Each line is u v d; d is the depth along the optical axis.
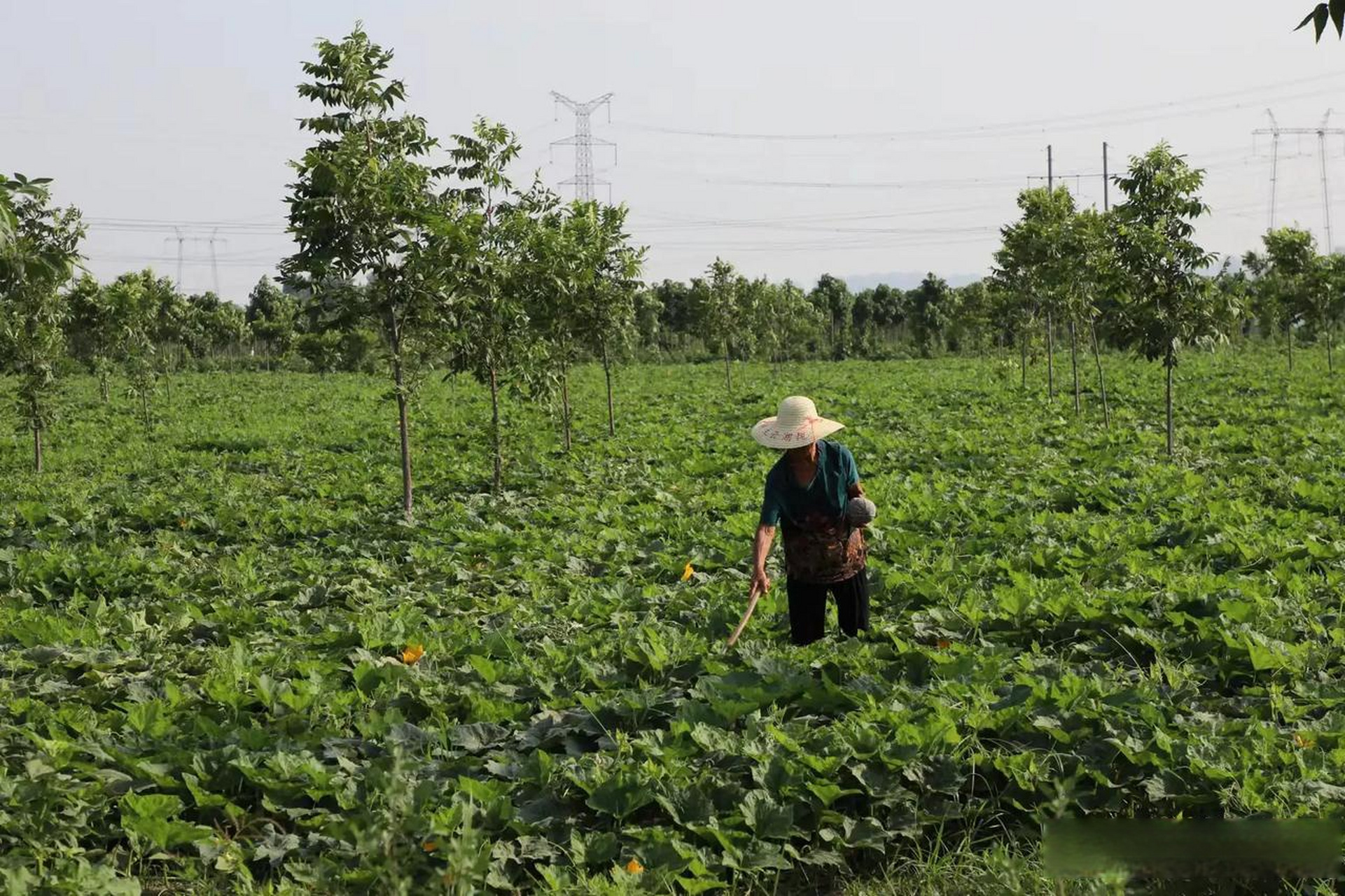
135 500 16.78
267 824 5.23
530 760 5.60
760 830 4.95
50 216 19.38
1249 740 5.47
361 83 14.04
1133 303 18.08
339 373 52.66
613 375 44.12
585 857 4.80
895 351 62.78
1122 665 7.04
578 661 7.26
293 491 17.80
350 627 8.66
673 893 4.54
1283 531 10.91
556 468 18.94
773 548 11.39
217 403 36.31
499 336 16.98
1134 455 18.14
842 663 6.91
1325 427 20.55
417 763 5.67
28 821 4.96
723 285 36.56
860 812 5.25
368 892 4.46
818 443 6.79
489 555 11.73
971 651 7.09
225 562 11.70
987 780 5.37
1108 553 10.11
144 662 7.95
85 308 30.00
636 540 12.42
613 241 22.17
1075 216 23.95
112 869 4.61
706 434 23.31
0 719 6.53
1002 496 14.19
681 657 7.34
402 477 18.94
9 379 44.56
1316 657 6.89
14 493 18.23
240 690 6.96
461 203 15.80
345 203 13.94
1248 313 18.78
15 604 10.30
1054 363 42.03
